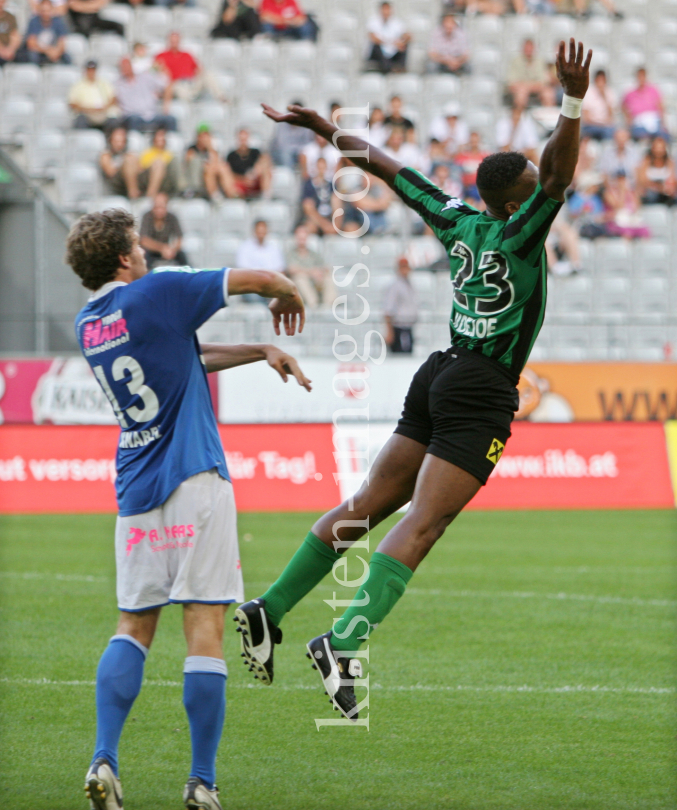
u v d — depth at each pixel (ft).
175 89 226.38
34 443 155.02
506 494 162.30
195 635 41.29
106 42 235.20
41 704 57.88
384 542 45.44
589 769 47.91
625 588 96.99
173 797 43.96
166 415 41.78
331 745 51.62
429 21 258.57
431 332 180.65
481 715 56.85
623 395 170.09
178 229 179.42
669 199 216.13
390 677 65.00
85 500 155.02
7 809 42.14
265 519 145.18
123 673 41.32
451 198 48.96
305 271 185.37
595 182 211.61
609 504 163.53
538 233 44.45
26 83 224.94
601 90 226.38
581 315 194.80
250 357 47.11
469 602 89.92
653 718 56.39
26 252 182.80
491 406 45.93
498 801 43.60
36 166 210.18
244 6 246.06
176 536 41.34
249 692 62.18
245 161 205.67
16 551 115.75
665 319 186.60
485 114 232.94
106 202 199.21
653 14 269.85
